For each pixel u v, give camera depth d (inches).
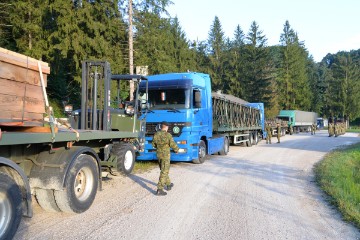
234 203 278.4
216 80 2256.4
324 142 1037.2
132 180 359.9
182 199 286.2
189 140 454.6
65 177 214.7
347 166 542.3
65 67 998.4
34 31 837.2
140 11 1010.1
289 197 302.5
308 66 3661.4
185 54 1876.2
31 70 210.1
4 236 171.5
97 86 339.6
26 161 215.8
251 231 211.8
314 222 232.1
